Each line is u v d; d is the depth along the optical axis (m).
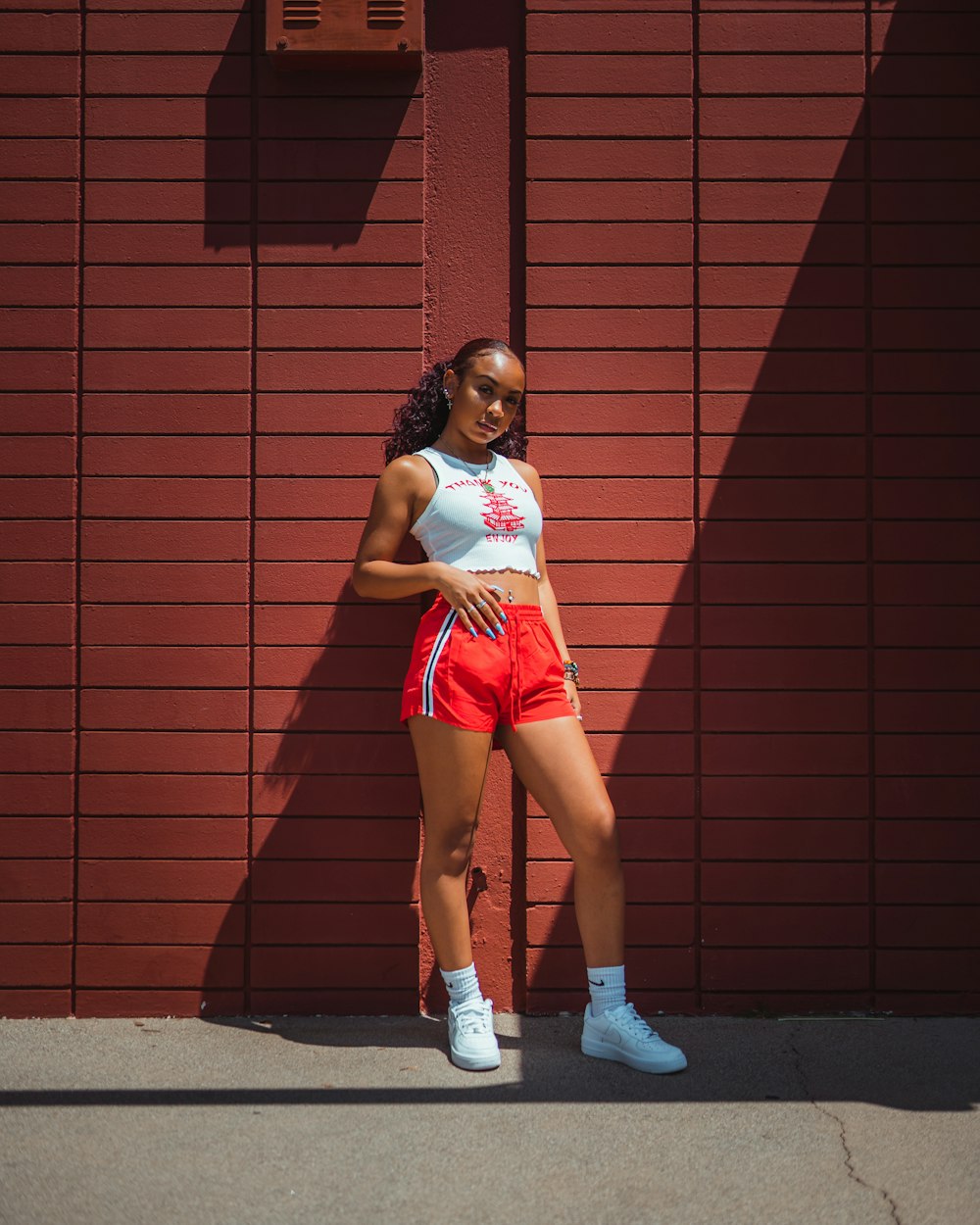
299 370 3.27
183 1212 2.09
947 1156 2.31
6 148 3.29
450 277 3.33
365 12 3.21
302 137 3.30
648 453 3.29
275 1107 2.55
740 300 3.31
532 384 3.29
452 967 2.85
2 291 3.28
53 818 3.22
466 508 2.87
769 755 3.26
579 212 3.30
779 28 3.33
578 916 2.87
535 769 2.82
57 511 3.26
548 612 3.06
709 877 3.24
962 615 3.28
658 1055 2.74
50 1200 2.13
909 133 3.32
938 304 3.31
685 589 3.28
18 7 3.29
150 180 3.29
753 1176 2.23
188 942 3.21
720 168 3.32
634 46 3.32
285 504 3.26
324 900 3.21
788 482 3.30
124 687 3.24
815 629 3.28
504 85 3.35
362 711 3.23
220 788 3.23
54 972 3.20
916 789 3.26
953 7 3.33
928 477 3.30
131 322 3.28
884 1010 3.22
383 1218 2.08
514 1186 2.19
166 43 3.30
